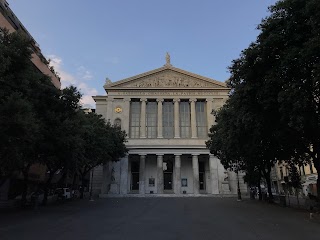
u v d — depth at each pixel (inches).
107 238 425.4
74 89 924.0
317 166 766.5
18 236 443.2
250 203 1228.5
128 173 2317.9
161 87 2420.0
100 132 1504.7
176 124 2363.4
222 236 442.3
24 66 650.8
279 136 730.8
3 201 1334.9
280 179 2245.3
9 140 576.1
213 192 2217.0
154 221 625.6
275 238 424.5
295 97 573.0
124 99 2420.0
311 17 541.3
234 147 1036.5
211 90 2436.0
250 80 682.8
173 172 2369.6
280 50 627.5
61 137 869.8
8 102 555.2
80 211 876.6
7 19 1172.5
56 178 2101.4
